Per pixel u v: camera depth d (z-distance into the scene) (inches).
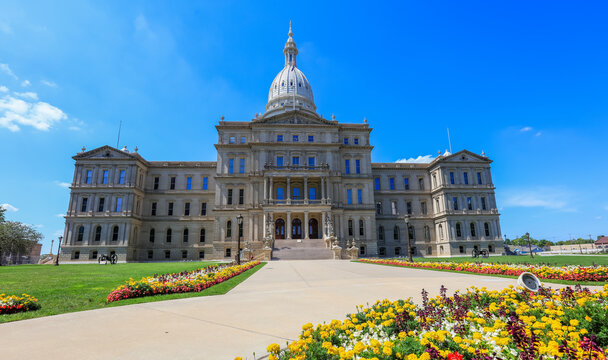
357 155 2613.2
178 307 432.5
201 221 2704.2
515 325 216.4
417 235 2869.1
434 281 676.1
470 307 339.9
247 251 1798.7
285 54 4315.9
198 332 311.6
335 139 2591.0
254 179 2412.6
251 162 2463.1
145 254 2620.6
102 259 2169.0
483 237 2684.5
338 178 2476.6
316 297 499.8
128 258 2427.4
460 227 2689.5
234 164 2497.5
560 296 378.3
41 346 270.4
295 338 290.8
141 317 374.9
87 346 270.5
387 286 605.9
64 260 2359.7
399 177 2999.5
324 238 2171.5
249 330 318.0
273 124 2559.1
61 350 260.4
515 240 5689.0
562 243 5438.0
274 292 562.6
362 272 938.1
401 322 270.8
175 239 2669.8
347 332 259.8
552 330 240.5
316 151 2513.5
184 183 2780.5
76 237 2420.0
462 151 2817.4
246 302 465.4
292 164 2470.5
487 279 708.0
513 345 212.4
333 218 2399.1
